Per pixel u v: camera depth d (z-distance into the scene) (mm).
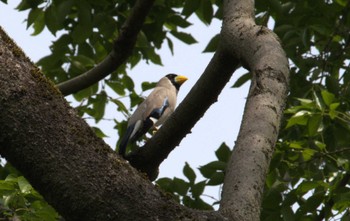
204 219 4461
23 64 4832
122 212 4398
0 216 6867
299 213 9828
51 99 4734
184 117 7133
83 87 11398
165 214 4422
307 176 11211
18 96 4660
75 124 4691
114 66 11344
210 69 6797
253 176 4832
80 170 4500
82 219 4438
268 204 10328
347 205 9289
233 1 6809
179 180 11016
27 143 4551
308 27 13016
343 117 12016
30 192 7566
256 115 5270
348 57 13656
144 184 4543
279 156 10953
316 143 11070
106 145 4699
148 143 7391
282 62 5746
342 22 13766
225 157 11203
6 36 4926
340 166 11398
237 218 4551
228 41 6434
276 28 13109
